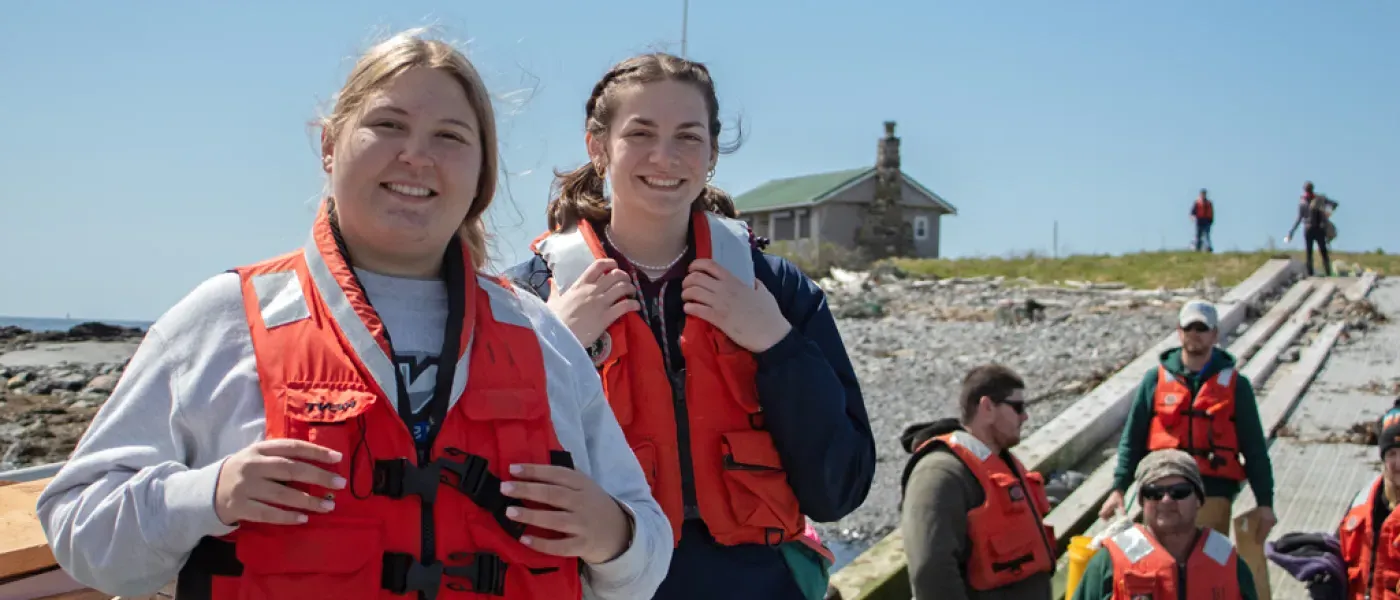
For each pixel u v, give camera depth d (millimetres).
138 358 1922
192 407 1856
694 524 2924
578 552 1991
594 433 2283
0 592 2514
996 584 4742
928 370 17516
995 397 4953
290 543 1783
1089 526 8180
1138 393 6848
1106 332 19703
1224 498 6508
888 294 29031
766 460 2900
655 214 3037
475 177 2123
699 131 3041
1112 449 10938
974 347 19422
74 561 1814
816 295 3242
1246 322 19469
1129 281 29266
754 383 2934
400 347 2021
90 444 1858
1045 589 4871
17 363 13938
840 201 53438
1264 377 13602
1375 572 4770
